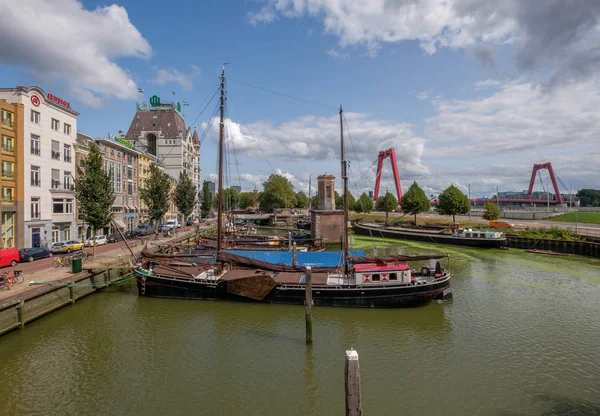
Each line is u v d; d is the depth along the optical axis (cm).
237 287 2616
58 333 2066
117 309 2502
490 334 2070
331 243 6150
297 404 1417
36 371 1644
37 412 1351
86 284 2677
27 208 3881
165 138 10906
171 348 1894
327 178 6431
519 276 3559
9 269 3039
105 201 3681
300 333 2095
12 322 2005
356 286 2514
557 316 2361
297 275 2773
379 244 6253
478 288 3073
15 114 3734
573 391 1478
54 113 4353
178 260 3234
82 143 5062
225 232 6625
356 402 976
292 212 13475
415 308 2519
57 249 3884
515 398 1435
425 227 7894
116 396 1459
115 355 1809
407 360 1759
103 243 4803
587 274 3650
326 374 1639
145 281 2767
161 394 1479
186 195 7631
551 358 1769
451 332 2102
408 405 1396
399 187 14438
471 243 5800
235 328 2166
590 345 1911
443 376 1609
